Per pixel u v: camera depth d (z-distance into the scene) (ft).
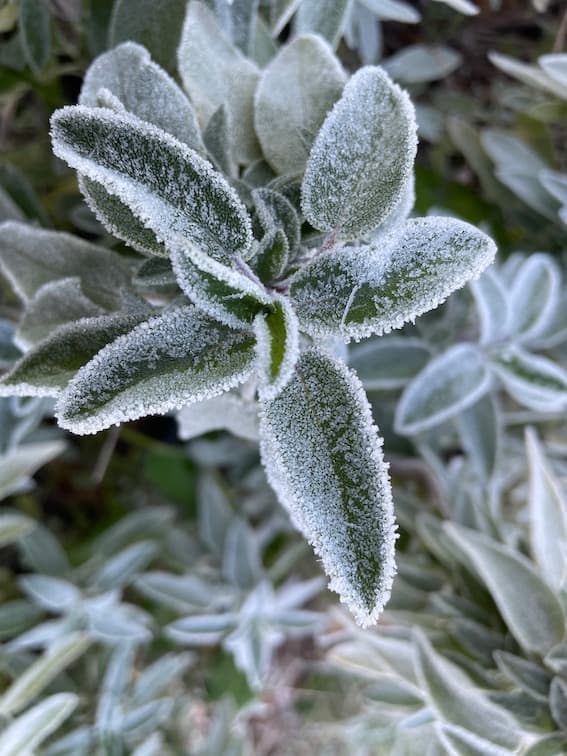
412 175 0.50
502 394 0.99
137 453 1.16
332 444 0.37
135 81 0.49
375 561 0.35
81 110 0.37
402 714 0.75
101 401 0.36
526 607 0.64
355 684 1.05
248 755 1.05
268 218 0.43
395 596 0.80
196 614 1.05
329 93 0.52
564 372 0.87
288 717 1.21
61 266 0.57
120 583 0.98
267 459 0.45
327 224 0.44
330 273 0.40
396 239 0.39
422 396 0.77
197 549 1.12
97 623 0.93
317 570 1.15
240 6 0.60
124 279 0.56
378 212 0.43
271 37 0.63
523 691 0.62
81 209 0.78
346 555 0.35
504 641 0.69
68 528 1.19
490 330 0.80
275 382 0.33
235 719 1.05
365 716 0.92
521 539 0.83
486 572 0.65
